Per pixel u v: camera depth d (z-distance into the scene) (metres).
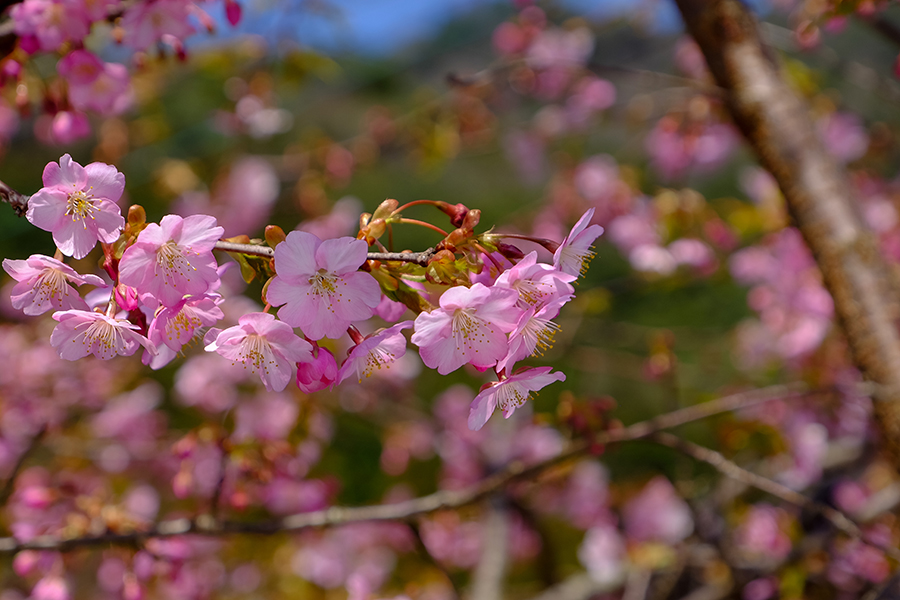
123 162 5.30
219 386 4.12
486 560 3.87
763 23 2.59
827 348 3.97
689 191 3.67
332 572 4.16
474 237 1.20
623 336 5.66
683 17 2.23
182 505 4.47
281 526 2.12
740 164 7.36
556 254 1.19
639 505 4.46
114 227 1.16
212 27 2.00
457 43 6.56
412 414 5.05
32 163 6.55
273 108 4.79
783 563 3.25
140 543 2.18
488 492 2.23
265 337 1.14
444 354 1.16
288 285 1.10
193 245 1.12
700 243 3.68
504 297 1.13
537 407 6.75
